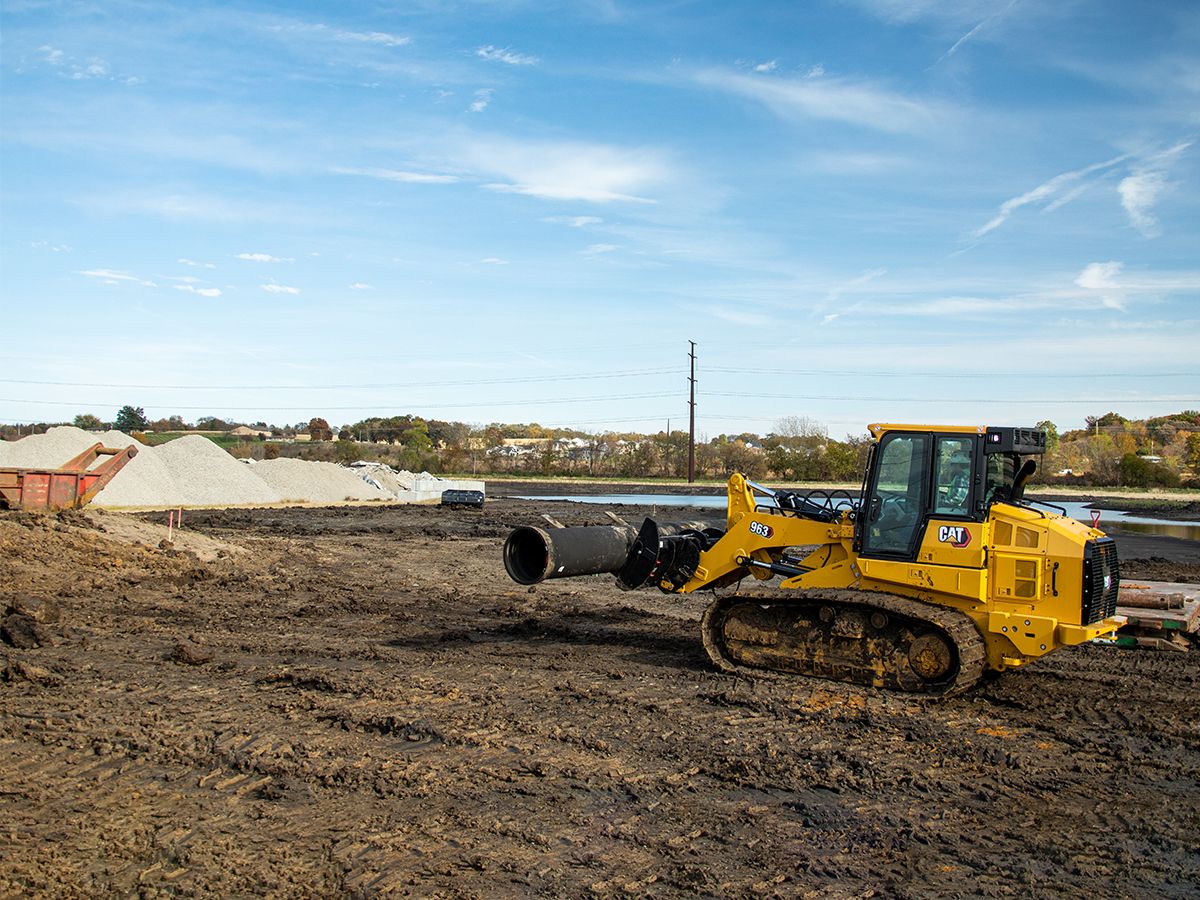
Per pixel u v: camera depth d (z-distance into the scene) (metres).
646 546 10.63
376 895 4.98
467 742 7.47
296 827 5.83
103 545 17.30
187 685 9.13
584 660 10.51
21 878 5.06
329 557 20.25
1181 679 9.82
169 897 4.92
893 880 5.30
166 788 6.45
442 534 25.84
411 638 11.80
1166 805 6.46
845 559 9.69
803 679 9.34
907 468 9.00
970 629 8.46
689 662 10.42
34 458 31.06
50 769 6.76
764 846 5.71
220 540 20.80
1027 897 5.13
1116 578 9.06
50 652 10.51
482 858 5.43
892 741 7.66
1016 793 6.64
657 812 6.19
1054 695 9.08
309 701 8.52
